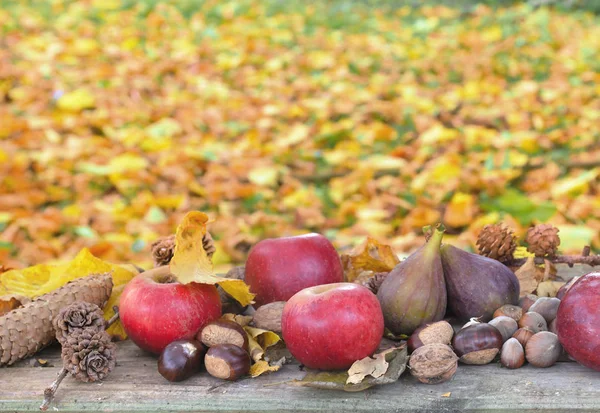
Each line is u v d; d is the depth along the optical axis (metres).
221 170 2.53
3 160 2.43
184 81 3.54
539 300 1.15
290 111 3.08
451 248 1.17
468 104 3.17
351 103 3.19
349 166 2.59
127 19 4.54
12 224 2.10
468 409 1.05
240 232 2.11
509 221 2.05
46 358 1.15
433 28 4.53
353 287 1.09
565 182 2.30
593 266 1.30
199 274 1.12
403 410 1.05
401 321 1.13
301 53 4.02
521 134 2.75
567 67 3.67
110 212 2.22
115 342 1.18
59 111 3.02
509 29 4.35
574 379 1.08
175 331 1.11
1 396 1.08
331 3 5.29
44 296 1.16
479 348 1.10
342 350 1.07
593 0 4.82
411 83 3.53
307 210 2.24
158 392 1.08
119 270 1.26
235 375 1.08
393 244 1.98
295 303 1.09
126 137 2.73
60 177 2.42
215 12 4.83
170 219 2.19
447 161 2.44
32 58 3.61
